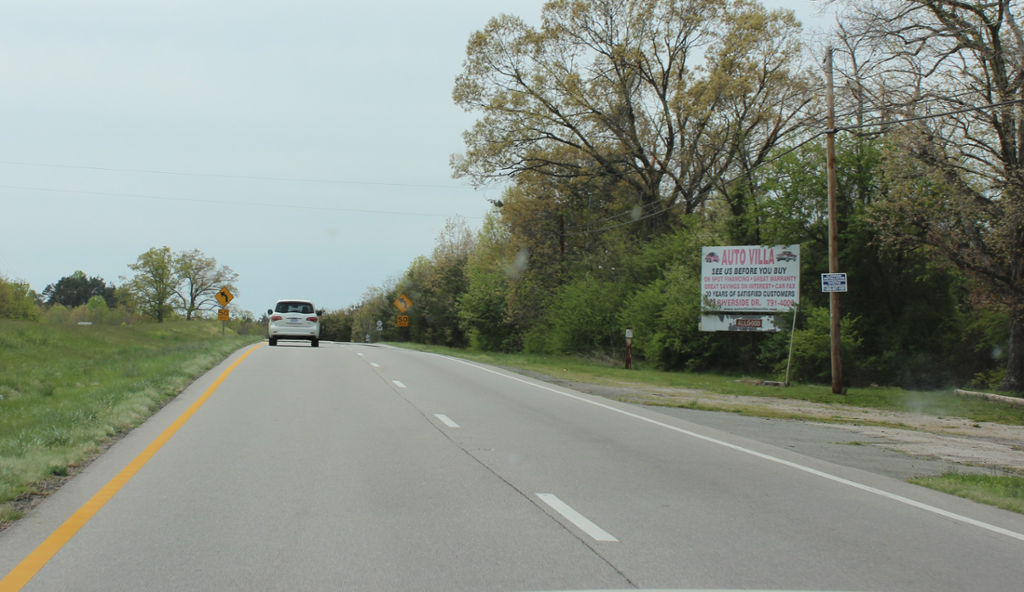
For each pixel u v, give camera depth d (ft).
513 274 162.40
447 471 29.50
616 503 25.02
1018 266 73.05
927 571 18.71
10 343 73.05
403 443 35.53
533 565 18.37
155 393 50.24
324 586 16.75
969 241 74.02
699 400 62.23
